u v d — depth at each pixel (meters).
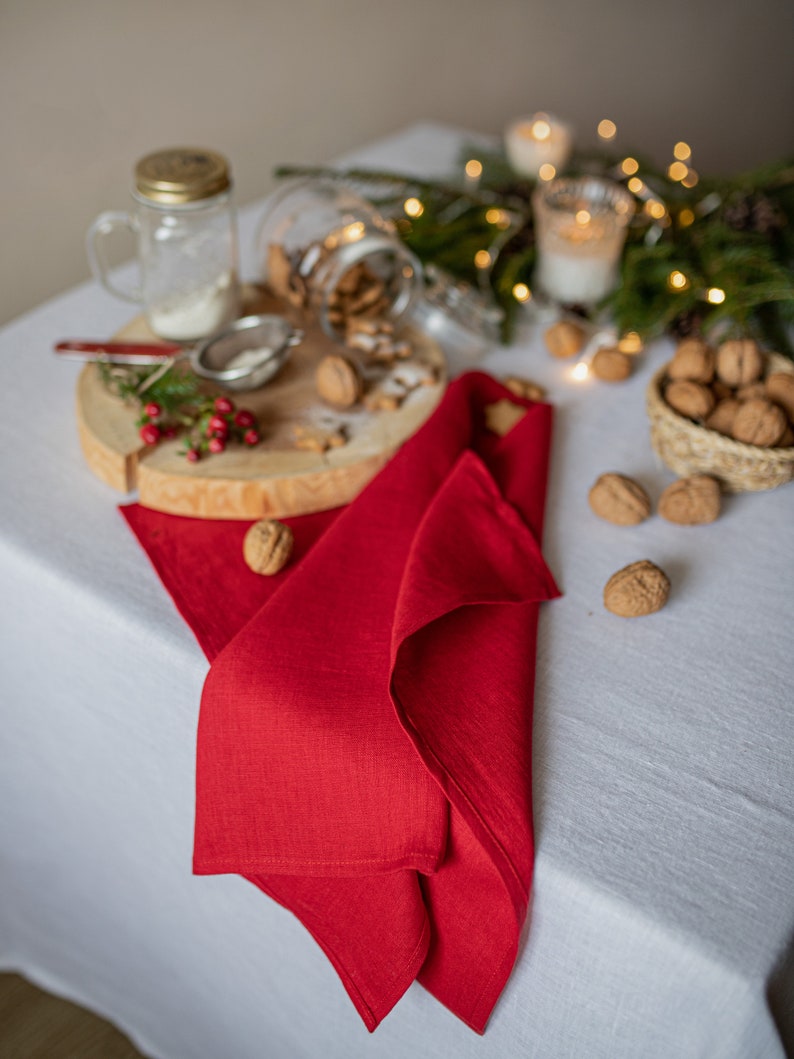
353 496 0.76
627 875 0.55
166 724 0.68
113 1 1.26
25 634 0.73
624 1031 0.57
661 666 0.65
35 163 1.27
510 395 0.85
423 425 0.77
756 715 0.63
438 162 1.25
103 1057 0.95
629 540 0.74
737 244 0.98
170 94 1.39
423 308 0.93
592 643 0.67
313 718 0.59
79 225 1.35
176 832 0.74
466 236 1.02
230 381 0.79
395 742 0.58
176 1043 0.89
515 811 0.56
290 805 0.60
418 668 0.62
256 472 0.73
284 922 0.68
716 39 2.38
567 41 2.08
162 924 0.80
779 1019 0.53
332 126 1.68
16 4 1.17
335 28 1.58
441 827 0.57
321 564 0.67
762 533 0.76
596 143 2.15
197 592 0.68
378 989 0.60
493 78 1.97
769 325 0.92
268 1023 0.76
